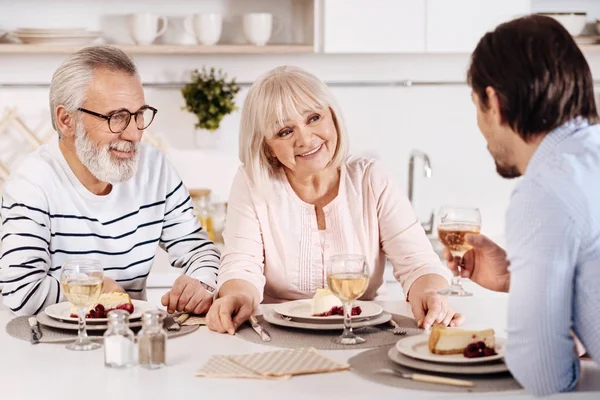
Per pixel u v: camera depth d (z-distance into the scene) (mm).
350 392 1377
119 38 3523
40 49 3262
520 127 1392
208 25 3342
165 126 3605
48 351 1657
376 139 3760
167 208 2430
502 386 1393
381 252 2303
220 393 1380
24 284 2066
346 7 3334
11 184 2221
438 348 1521
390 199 2258
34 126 3543
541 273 1298
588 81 1396
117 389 1407
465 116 3801
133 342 1551
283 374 1453
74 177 2250
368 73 3725
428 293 1936
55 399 1357
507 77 1377
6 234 2164
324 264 2242
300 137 2117
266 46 3363
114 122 2152
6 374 1500
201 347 1683
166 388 1410
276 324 1845
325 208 2236
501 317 1922
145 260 2367
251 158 2213
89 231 2266
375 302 2113
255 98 2158
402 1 3354
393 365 1519
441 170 3812
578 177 1312
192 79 3512
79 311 1692
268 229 2252
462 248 1771
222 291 2070
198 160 3645
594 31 3754
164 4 3537
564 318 1311
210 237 3545
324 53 3475
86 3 3492
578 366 1378
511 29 1401
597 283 1295
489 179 3846
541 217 1304
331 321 1837
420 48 3383
